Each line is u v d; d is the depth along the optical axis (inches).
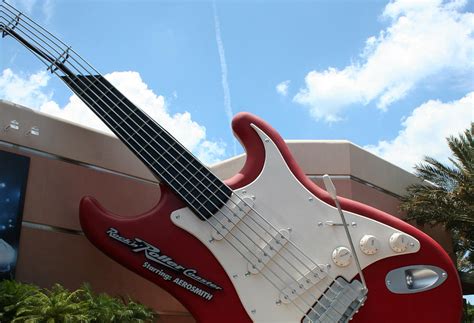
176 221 447.2
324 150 640.4
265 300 428.1
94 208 445.4
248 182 461.1
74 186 524.4
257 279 433.4
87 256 519.5
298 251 439.5
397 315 422.6
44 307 385.7
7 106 497.0
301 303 426.0
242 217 447.8
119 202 553.9
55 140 520.7
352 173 640.4
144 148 475.2
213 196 451.8
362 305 424.8
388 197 703.1
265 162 468.1
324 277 431.2
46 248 494.0
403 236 435.8
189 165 465.7
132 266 436.5
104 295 441.1
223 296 430.6
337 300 422.6
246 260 437.4
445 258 436.1
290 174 464.8
